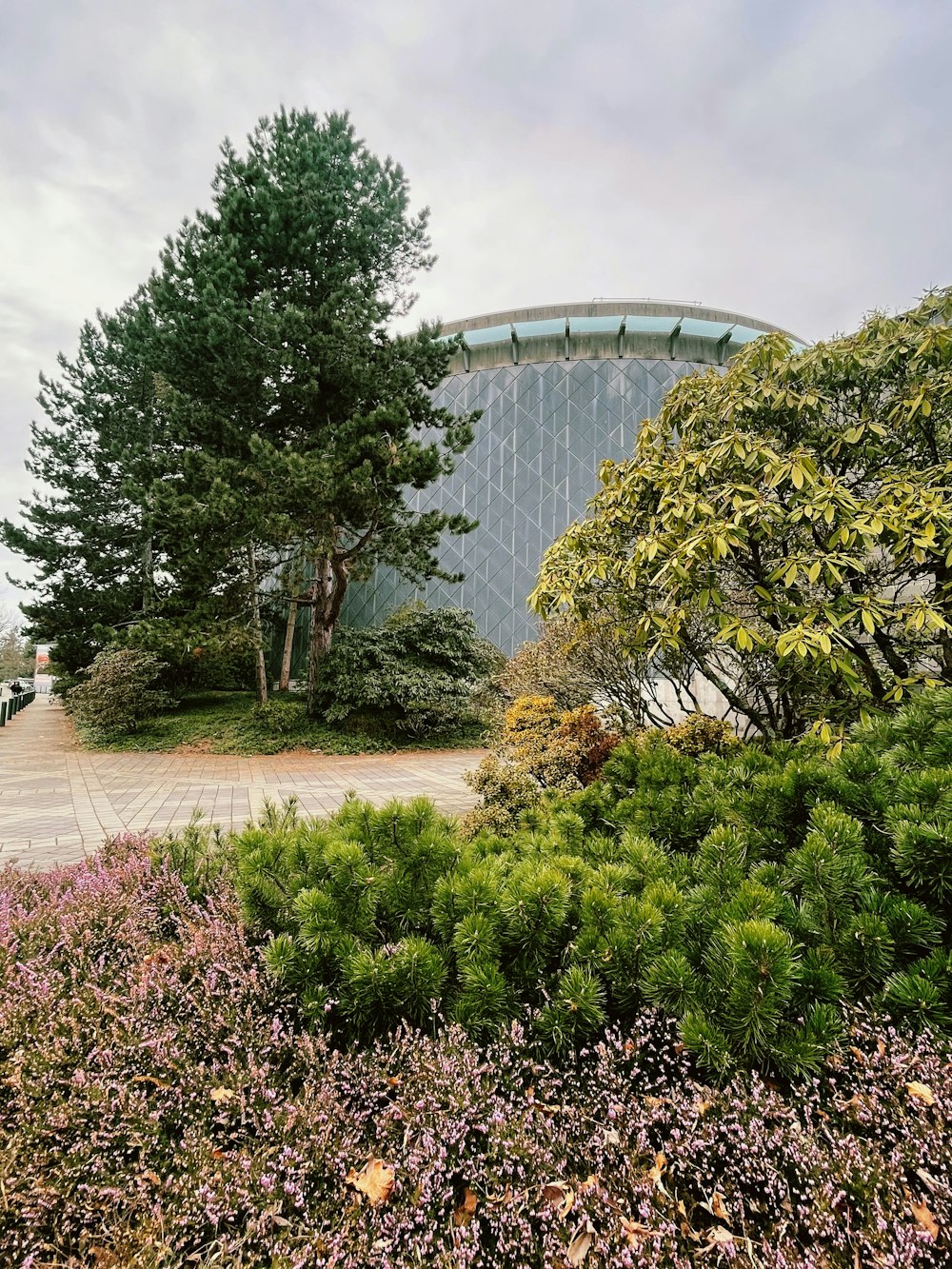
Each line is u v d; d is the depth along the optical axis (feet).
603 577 12.60
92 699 42.83
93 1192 4.26
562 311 78.07
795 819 6.95
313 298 44.52
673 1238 3.87
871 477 11.18
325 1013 5.63
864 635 13.15
